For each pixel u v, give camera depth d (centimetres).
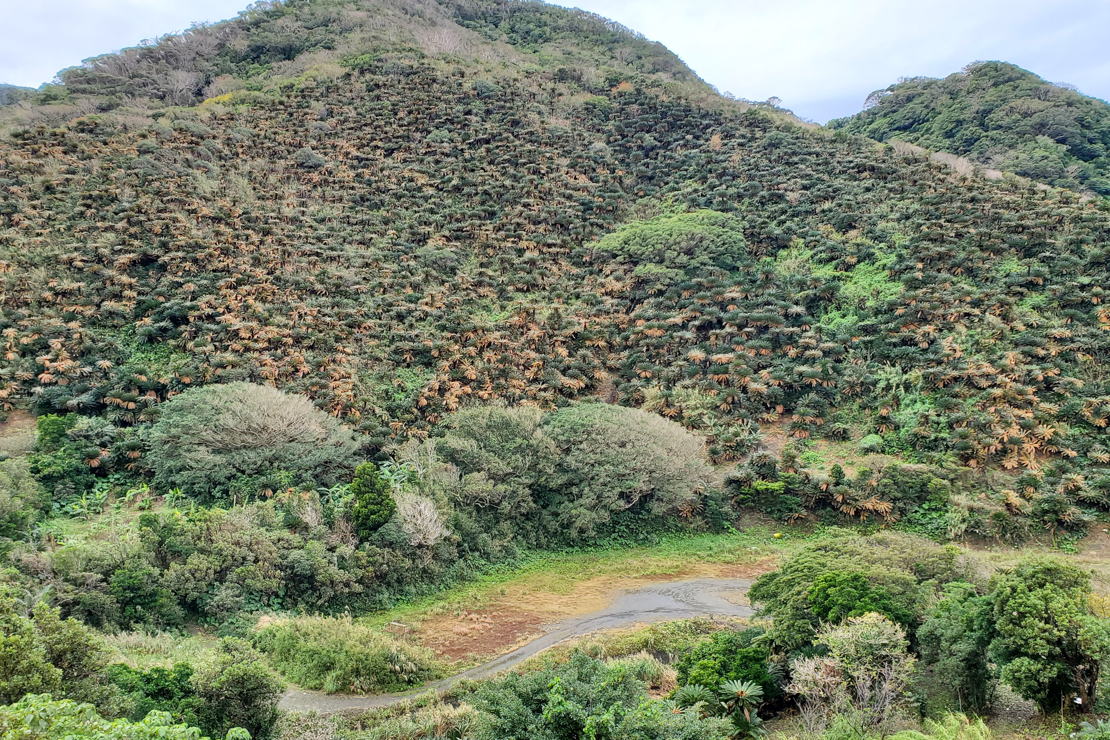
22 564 2397
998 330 4678
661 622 2795
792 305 5331
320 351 4706
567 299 5784
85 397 4016
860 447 4400
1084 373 4447
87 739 1009
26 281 4738
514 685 1497
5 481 3117
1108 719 1398
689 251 6172
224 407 3638
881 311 5256
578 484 3944
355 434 3984
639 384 4941
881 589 1995
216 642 2464
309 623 2473
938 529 3766
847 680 1667
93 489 3556
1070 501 3753
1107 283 4912
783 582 2220
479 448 3888
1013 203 6075
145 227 5438
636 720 1315
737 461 4488
